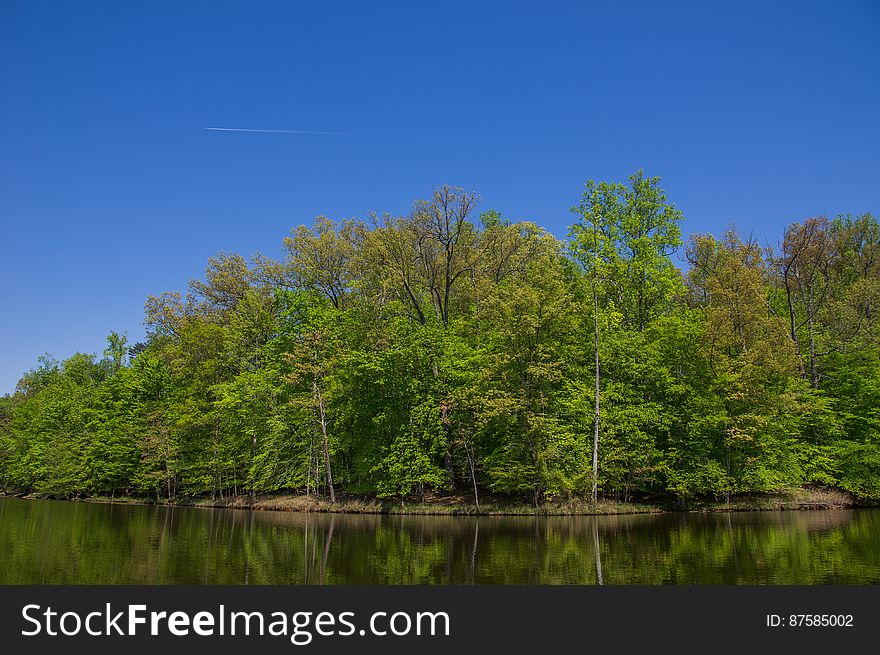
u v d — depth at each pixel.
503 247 47.19
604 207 42.09
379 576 16.61
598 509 33.25
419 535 25.11
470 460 36.28
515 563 18.20
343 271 48.50
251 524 30.38
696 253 49.25
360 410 38.19
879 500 37.41
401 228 45.56
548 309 34.03
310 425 40.75
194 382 47.94
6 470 67.12
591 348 37.56
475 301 45.03
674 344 38.19
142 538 24.92
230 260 53.25
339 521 31.67
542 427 32.19
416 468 34.97
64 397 62.72
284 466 41.38
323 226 49.03
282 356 42.53
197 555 20.39
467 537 24.23
